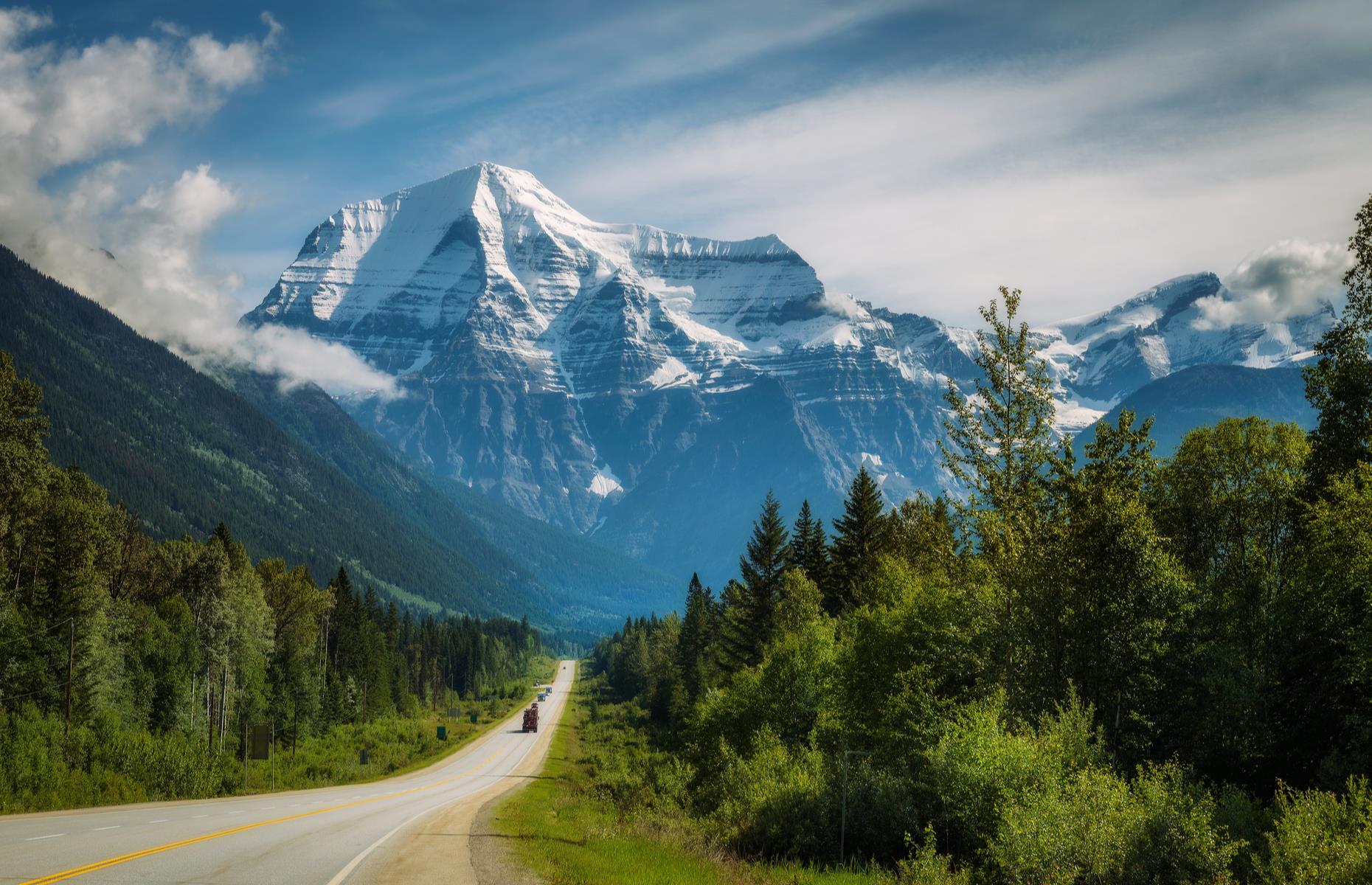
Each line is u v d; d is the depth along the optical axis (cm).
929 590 3778
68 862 1709
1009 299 2923
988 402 2919
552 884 1767
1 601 6344
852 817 2573
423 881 1694
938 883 1998
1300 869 1555
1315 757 2731
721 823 3117
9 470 6256
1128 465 2770
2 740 4800
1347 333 3322
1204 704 2781
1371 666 2542
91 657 6844
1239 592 3394
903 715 3425
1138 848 1795
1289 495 3559
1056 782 1988
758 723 5062
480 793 5403
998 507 2867
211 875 1634
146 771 5338
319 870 1766
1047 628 2744
